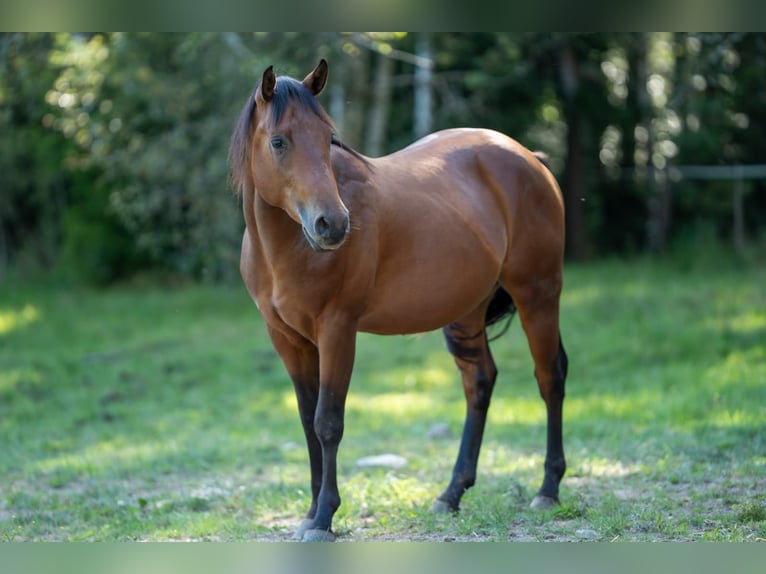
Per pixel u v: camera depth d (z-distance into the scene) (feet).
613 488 20.27
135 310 52.06
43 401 33.94
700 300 43.91
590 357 36.24
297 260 16.01
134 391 35.27
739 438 23.29
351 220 16.19
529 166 19.47
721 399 27.58
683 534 16.61
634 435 25.11
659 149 66.80
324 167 14.90
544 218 19.43
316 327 16.52
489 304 19.94
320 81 15.76
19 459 25.85
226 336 44.11
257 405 32.63
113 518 19.66
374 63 59.93
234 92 48.44
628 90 64.54
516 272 19.19
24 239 70.28
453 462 23.65
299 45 48.11
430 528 17.66
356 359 39.86
